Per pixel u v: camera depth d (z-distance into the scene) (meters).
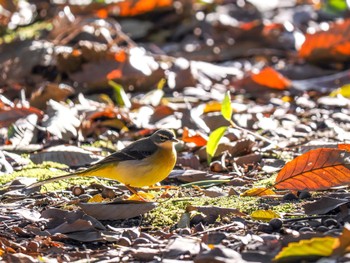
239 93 16.05
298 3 23.39
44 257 7.50
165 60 17.09
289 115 13.96
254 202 9.02
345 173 8.66
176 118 13.40
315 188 8.91
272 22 20.44
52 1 20.14
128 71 15.48
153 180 9.53
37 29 18.56
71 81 15.66
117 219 8.65
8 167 10.98
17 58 16.08
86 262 7.34
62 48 16.14
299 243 6.77
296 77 17.56
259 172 10.73
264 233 7.85
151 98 14.35
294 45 19.47
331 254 6.77
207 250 7.09
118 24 19.42
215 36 19.94
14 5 19.42
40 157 11.48
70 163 11.38
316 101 15.20
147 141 9.53
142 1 19.66
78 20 17.69
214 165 10.91
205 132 12.66
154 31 19.92
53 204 9.41
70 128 12.38
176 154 10.64
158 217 8.73
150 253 7.37
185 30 20.02
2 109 13.12
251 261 6.91
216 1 21.67
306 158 8.74
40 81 15.74
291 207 8.70
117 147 12.16
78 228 8.20
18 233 8.35
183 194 9.75
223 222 8.36
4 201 9.65
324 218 8.18
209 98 15.17
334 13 21.56
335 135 12.59
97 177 10.63
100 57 15.66
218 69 17.03
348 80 16.19
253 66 18.17
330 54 17.77
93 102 14.27
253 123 13.10
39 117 13.10
